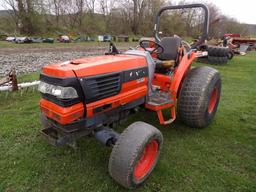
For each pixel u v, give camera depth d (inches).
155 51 158.2
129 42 1218.0
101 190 105.5
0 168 118.1
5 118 170.6
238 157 133.0
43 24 1414.9
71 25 1648.6
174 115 147.4
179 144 142.9
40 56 531.2
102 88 104.3
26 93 223.6
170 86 144.6
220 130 162.2
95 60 111.0
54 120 101.1
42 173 115.6
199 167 123.3
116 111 116.0
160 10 175.8
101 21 1734.7
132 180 99.1
